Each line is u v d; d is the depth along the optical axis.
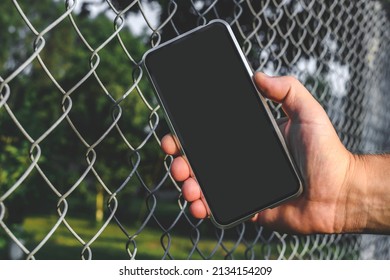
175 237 5.13
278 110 0.86
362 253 1.41
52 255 4.36
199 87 0.64
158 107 0.67
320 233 0.67
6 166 2.61
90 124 6.12
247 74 0.63
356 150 1.36
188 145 0.63
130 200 6.38
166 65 0.64
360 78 1.39
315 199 0.66
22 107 3.04
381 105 1.63
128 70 6.50
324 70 1.18
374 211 0.66
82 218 6.81
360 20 1.39
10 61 9.04
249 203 0.63
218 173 0.63
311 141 0.65
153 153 5.29
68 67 7.38
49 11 9.55
